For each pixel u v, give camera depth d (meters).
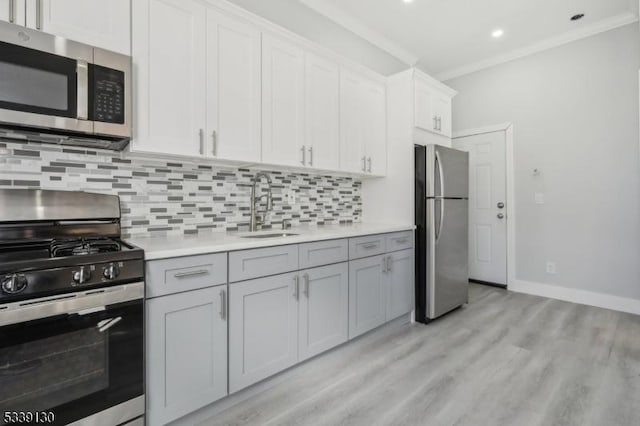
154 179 1.87
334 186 2.97
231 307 1.60
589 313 3.00
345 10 2.86
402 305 2.73
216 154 1.79
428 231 2.79
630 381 1.87
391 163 3.00
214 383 1.54
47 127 1.24
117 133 1.40
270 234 2.21
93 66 1.34
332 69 2.46
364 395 1.76
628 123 3.02
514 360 2.13
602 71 3.15
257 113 1.98
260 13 2.36
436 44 3.50
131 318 1.27
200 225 2.07
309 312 1.97
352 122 2.64
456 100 4.21
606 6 2.85
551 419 1.56
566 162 3.38
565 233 3.40
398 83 2.94
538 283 3.59
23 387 1.05
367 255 2.38
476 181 4.06
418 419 1.56
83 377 1.17
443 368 2.04
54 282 1.09
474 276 4.13
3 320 1.00
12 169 1.45
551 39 3.39
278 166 2.20
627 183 3.04
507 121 3.78
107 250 1.33
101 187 1.68
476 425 1.52
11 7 1.22
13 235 1.38
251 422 1.54
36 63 1.21
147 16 1.54
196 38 1.71
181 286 1.43
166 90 1.61
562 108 3.39
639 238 2.98
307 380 1.91
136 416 1.30
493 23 3.10
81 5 1.37
